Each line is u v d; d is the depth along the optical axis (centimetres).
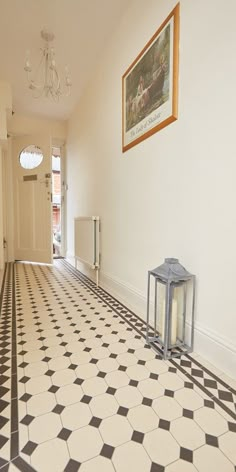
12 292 241
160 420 89
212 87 119
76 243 329
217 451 77
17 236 406
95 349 137
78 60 256
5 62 254
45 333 155
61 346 140
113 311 193
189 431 84
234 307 112
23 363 123
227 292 116
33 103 347
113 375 114
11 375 114
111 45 226
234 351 112
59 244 470
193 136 132
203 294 130
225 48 111
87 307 201
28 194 389
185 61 135
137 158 191
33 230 389
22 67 262
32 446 78
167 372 117
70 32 216
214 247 122
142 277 189
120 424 87
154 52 160
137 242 195
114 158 233
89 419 89
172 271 130
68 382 109
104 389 105
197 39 126
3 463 73
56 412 92
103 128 257
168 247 157
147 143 176
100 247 274
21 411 92
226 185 114
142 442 80
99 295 233
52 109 367
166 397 100
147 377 113
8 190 397
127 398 100
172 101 145
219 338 120
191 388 106
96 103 273
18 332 157
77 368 119
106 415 91
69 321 174
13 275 313
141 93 179
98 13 198
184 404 97
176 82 141
